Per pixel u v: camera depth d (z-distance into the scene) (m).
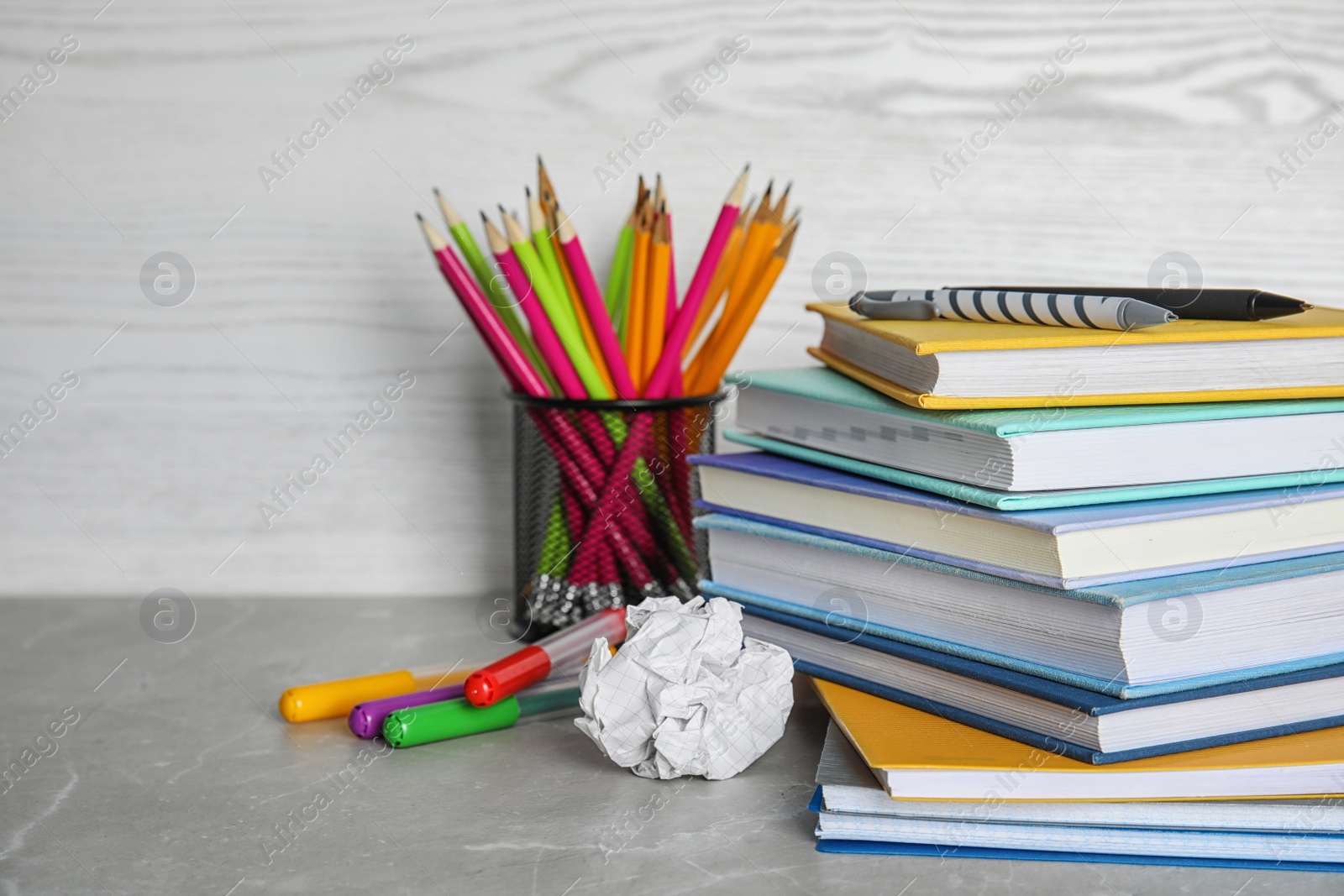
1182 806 0.52
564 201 1.00
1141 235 1.02
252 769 0.65
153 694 0.77
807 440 0.71
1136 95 1.00
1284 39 1.00
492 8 0.99
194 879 0.51
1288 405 0.59
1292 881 0.51
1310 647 0.57
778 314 1.02
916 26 1.00
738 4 0.99
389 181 1.00
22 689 0.78
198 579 1.04
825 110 1.00
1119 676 0.52
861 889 0.50
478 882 0.51
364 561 1.04
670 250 0.83
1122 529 0.53
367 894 0.50
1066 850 0.53
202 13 0.99
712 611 0.65
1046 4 1.00
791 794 0.61
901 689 0.62
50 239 1.00
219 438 1.02
